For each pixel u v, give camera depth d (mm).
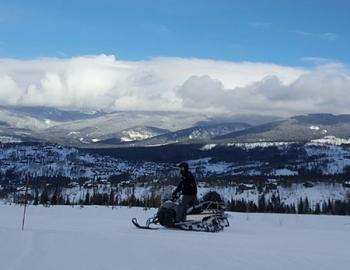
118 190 75812
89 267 7555
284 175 157750
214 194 16609
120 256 8656
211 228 16016
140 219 20484
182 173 16656
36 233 11234
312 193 110938
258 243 12133
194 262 8445
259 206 63375
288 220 21062
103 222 18719
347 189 111750
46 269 7215
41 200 37188
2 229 11852
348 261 9281
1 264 7371
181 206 16312
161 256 8867
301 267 8445
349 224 20078
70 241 10156
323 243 12812
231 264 8430
